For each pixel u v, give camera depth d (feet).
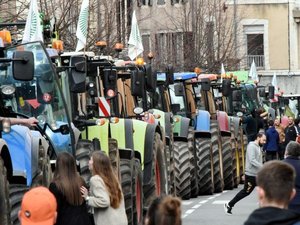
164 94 117.19
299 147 66.54
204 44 237.25
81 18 94.17
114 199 59.16
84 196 56.80
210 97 137.08
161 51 230.07
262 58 305.53
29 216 46.32
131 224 82.12
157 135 94.17
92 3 159.43
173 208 39.99
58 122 71.20
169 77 112.78
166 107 117.39
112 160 80.79
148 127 91.04
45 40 88.02
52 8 142.41
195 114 126.52
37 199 46.39
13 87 67.31
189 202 117.50
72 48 143.43
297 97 261.85
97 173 59.31
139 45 119.34
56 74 71.26
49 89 71.00
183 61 232.53
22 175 60.49
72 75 75.46
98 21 161.17
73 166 56.59
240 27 299.79
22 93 70.74
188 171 118.62
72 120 79.05
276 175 39.14
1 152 57.16
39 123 70.64
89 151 74.33
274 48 305.53
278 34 305.32
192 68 230.68
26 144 61.16
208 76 141.38
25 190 59.06
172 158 107.65
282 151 168.25
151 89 95.96
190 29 237.86
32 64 62.13
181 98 126.52
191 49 233.76
